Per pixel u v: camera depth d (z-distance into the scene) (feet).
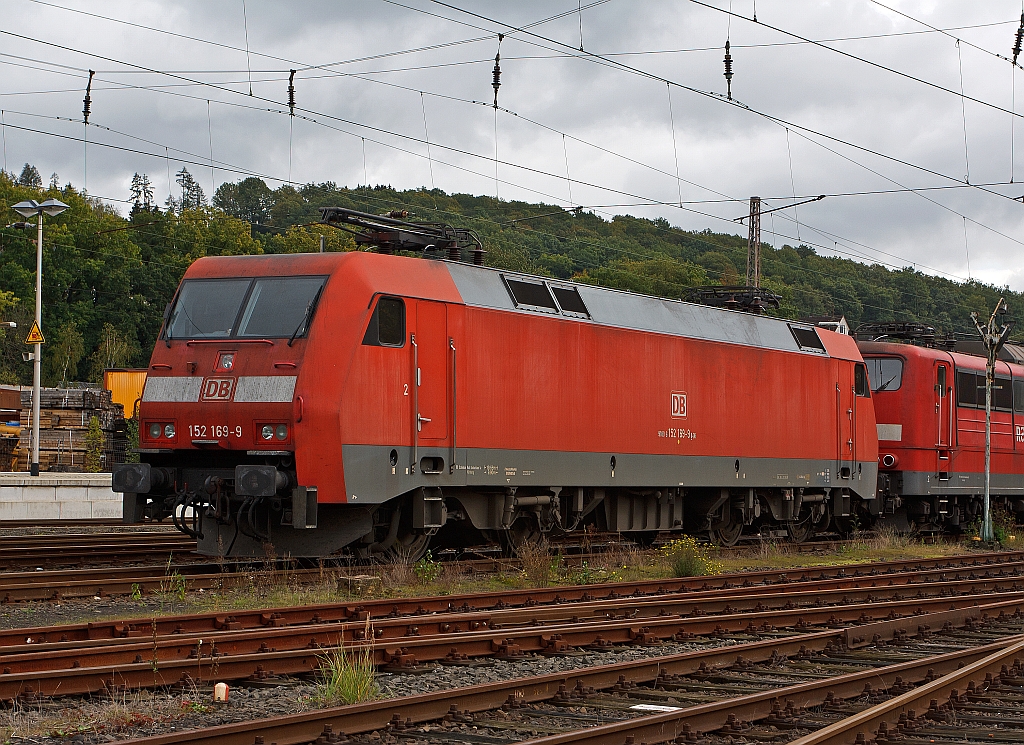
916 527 89.30
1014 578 56.29
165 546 60.95
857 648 35.70
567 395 58.08
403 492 49.16
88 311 252.83
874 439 81.61
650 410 63.26
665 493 66.03
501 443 54.19
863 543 77.56
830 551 73.36
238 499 48.08
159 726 23.11
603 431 60.18
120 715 23.53
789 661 32.99
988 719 25.73
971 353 98.17
